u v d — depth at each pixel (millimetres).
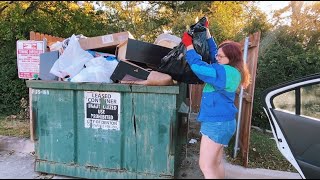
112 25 11516
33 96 3637
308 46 6672
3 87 7172
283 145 3424
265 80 6316
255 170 4121
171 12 14641
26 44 4902
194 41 3328
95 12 11602
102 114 3463
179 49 3373
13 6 8602
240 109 4613
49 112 3609
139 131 3391
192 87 7574
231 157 4621
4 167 4160
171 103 3297
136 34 11445
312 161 3480
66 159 3607
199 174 4000
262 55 6430
